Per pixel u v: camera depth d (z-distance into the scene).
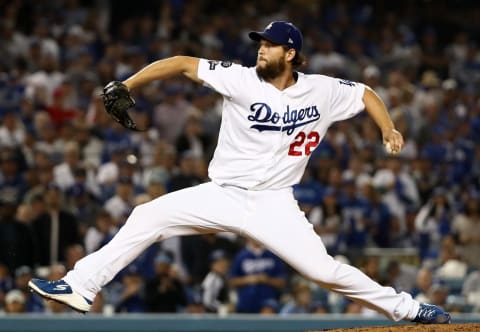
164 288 38.38
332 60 62.97
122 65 55.12
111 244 20.22
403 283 40.88
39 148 46.09
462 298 40.97
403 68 65.75
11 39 55.53
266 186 20.16
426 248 45.94
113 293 39.19
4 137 46.22
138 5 62.84
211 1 67.56
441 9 75.94
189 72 20.12
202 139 50.22
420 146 55.88
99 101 48.88
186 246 40.72
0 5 57.50
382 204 46.28
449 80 66.12
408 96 58.84
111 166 44.59
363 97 20.92
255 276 39.28
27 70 54.12
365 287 20.83
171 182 43.47
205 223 20.25
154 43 58.66
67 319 35.88
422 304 21.31
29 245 38.91
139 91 52.38
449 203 48.34
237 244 42.16
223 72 20.02
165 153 45.16
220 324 36.78
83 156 46.56
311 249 20.20
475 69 68.31
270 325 37.00
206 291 39.34
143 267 40.09
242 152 20.14
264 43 20.00
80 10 61.19
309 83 20.28
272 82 20.09
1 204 40.97
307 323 37.16
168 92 51.81
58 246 39.59
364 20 71.94
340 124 52.75
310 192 46.56
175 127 51.47
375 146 53.19
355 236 44.38
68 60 55.81
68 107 50.88
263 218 20.11
